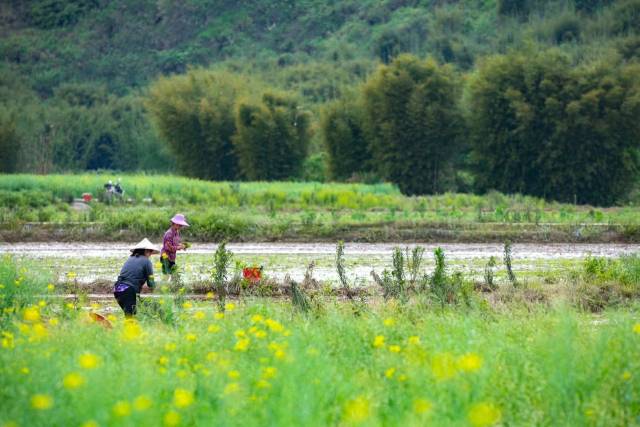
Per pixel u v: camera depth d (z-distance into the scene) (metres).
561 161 162.25
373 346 23.69
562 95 161.12
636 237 70.62
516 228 73.69
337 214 80.31
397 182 178.88
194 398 17.83
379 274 50.19
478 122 168.25
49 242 68.19
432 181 178.12
